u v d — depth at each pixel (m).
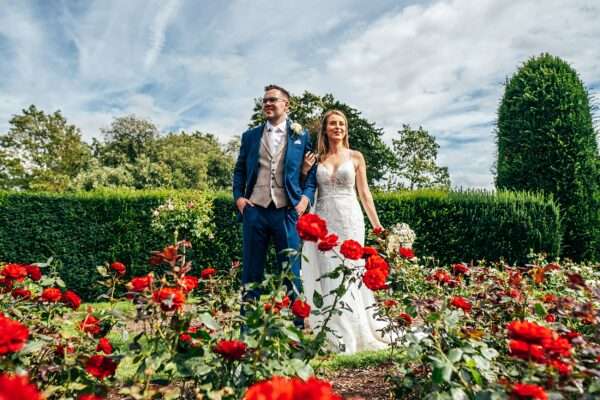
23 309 1.98
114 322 1.95
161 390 1.35
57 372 1.60
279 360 1.59
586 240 7.61
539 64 8.28
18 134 30.03
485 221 6.93
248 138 3.40
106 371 1.48
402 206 7.08
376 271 1.86
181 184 26.77
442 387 1.54
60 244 6.69
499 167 8.50
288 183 3.17
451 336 1.71
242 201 3.24
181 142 32.69
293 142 3.26
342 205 3.35
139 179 24.83
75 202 6.82
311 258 3.36
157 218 6.54
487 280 3.21
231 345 1.38
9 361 1.27
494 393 1.25
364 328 3.13
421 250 7.00
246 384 1.46
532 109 7.87
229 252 6.95
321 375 2.24
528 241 6.82
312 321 3.25
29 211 6.70
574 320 2.15
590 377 1.33
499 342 1.96
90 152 32.56
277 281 1.78
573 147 7.70
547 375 1.29
